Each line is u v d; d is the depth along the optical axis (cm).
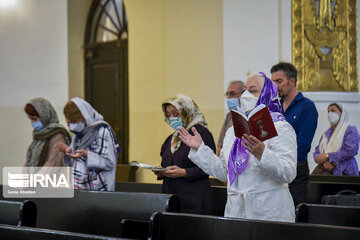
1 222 683
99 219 720
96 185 789
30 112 940
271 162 525
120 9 1593
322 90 1345
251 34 1295
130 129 1545
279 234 489
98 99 1631
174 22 1417
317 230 470
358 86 1375
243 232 510
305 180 730
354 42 1371
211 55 1328
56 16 1569
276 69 752
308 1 1330
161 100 1464
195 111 732
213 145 722
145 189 1034
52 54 1570
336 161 1073
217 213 876
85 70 1639
